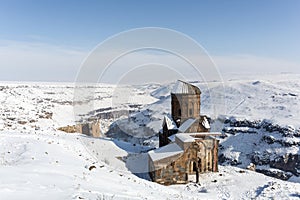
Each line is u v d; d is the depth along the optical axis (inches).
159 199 433.1
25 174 401.1
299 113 4416.8
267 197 841.5
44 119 2016.5
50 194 314.5
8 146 764.6
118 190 414.0
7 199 285.9
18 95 2933.1
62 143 902.4
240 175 1176.8
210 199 800.9
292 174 2967.5
